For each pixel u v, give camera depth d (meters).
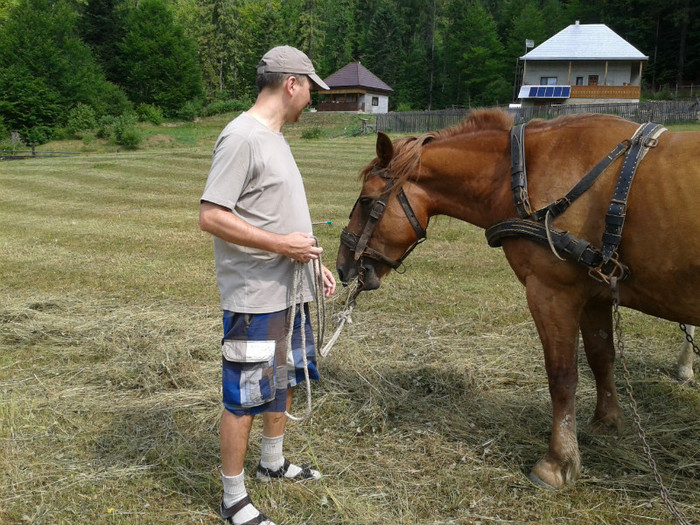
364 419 3.43
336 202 12.25
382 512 2.63
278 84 2.35
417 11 85.38
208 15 69.62
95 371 4.14
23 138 41.94
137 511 2.64
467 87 59.31
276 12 69.69
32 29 46.84
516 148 2.69
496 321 5.02
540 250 2.61
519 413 3.46
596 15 60.06
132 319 5.20
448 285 6.17
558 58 37.78
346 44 72.88
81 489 2.78
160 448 3.13
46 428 3.34
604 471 2.90
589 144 2.54
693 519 2.53
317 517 2.61
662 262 2.37
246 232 2.26
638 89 35.88
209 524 2.57
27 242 9.16
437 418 3.43
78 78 46.88
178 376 4.03
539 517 2.58
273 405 2.49
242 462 2.53
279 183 2.36
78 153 29.44
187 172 18.17
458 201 2.95
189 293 6.05
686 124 25.66
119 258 7.84
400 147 2.97
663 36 52.19
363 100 51.84
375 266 3.06
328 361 4.20
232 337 2.41
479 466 2.95
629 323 4.85
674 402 3.57
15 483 2.82
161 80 54.88
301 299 2.50
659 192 2.33
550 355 2.72
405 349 4.46
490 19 62.34
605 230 2.43
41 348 4.55
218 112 53.16
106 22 57.78
